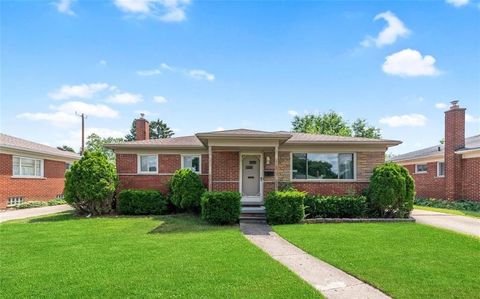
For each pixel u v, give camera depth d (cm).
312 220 1310
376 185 1404
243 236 1005
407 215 1398
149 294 509
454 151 2011
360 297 520
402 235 993
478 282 571
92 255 758
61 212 1703
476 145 1911
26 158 2114
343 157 1592
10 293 515
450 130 2056
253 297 500
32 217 1492
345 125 4934
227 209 1256
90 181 1509
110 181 1562
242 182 1653
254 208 1474
